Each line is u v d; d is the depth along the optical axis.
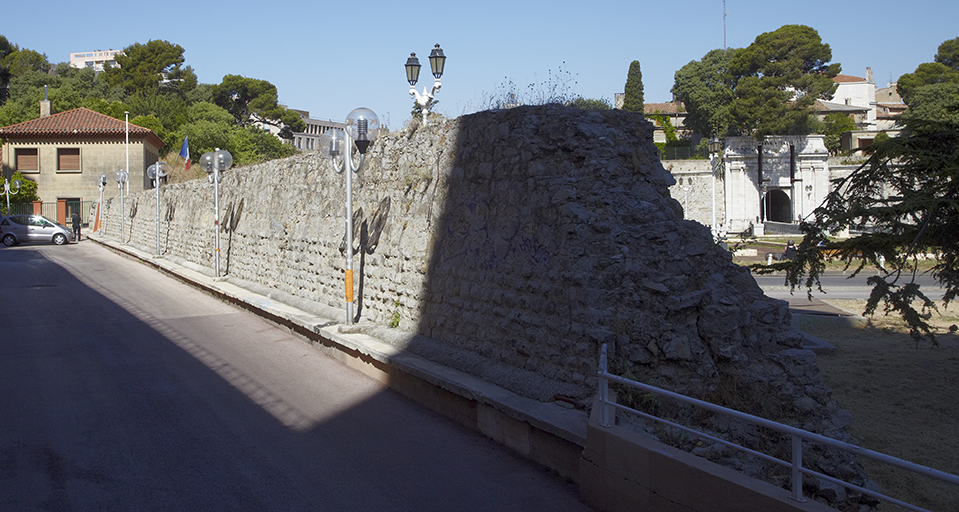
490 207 8.30
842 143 61.34
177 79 82.38
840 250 9.42
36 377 9.17
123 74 79.94
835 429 6.05
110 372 9.48
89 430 7.01
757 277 25.38
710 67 60.06
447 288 8.85
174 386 8.76
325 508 5.24
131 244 31.94
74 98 63.03
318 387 8.79
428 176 9.90
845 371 11.39
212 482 5.71
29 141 47.22
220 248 19.73
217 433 6.96
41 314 14.51
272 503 5.32
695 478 4.31
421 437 6.84
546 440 5.96
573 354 6.41
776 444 5.85
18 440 6.68
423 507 5.26
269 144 68.69
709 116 58.97
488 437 6.80
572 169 7.39
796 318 15.37
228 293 15.69
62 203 47.62
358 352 9.65
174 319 13.95
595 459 5.17
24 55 79.94
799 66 53.78
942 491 6.69
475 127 8.89
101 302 16.30
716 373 6.32
